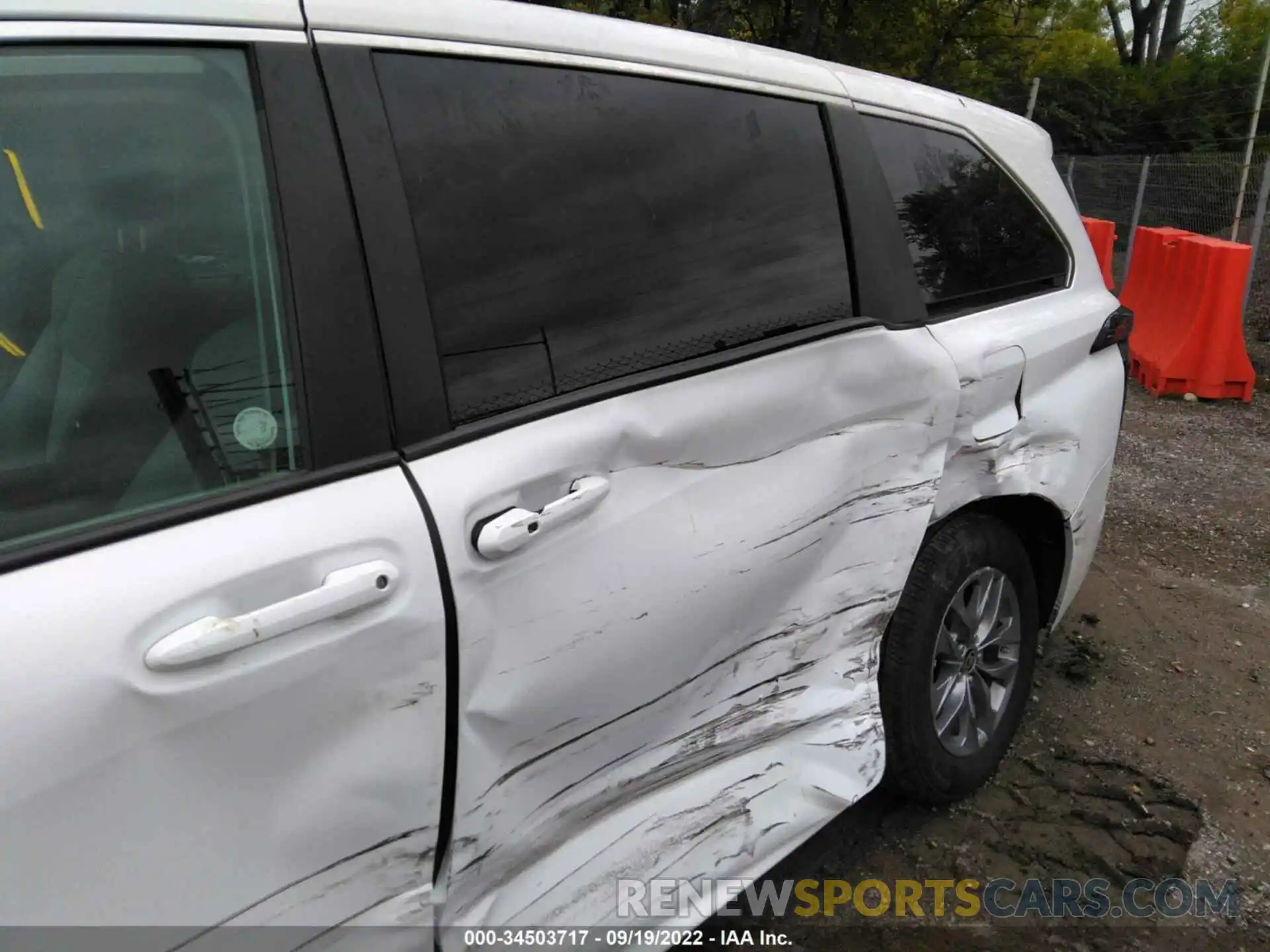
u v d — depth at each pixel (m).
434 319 1.43
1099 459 2.87
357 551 1.27
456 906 1.46
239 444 1.27
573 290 1.63
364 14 1.43
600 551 1.57
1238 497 5.12
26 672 1.03
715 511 1.78
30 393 1.20
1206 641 3.61
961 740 2.62
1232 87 23.00
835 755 2.15
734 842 1.92
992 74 19.00
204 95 1.30
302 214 1.32
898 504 2.19
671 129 1.84
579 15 1.76
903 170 2.37
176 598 1.13
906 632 2.38
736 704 1.95
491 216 1.54
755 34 14.06
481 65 1.57
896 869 2.46
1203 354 7.05
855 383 2.05
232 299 1.30
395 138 1.43
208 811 1.15
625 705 1.68
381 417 1.35
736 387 1.81
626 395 1.65
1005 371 2.45
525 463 1.46
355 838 1.29
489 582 1.41
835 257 2.10
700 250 1.84
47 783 1.03
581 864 1.67
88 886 1.07
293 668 1.20
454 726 1.38
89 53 1.23
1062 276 2.89
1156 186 11.85
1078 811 2.67
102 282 1.25
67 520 1.15
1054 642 3.58
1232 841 2.56
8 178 1.20
